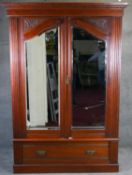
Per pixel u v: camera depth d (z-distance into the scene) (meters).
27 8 2.76
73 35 2.85
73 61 2.90
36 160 3.02
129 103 3.69
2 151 3.61
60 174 2.99
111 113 2.96
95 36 2.85
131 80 3.65
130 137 3.73
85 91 2.95
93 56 2.90
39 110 2.97
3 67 3.60
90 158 3.02
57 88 2.94
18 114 2.94
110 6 2.76
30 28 2.83
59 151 3.01
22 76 2.90
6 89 3.63
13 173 3.01
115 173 3.01
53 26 2.83
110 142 2.99
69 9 2.77
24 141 2.96
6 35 3.55
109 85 2.92
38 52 2.88
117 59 2.88
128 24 3.55
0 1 3.48
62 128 2.98
